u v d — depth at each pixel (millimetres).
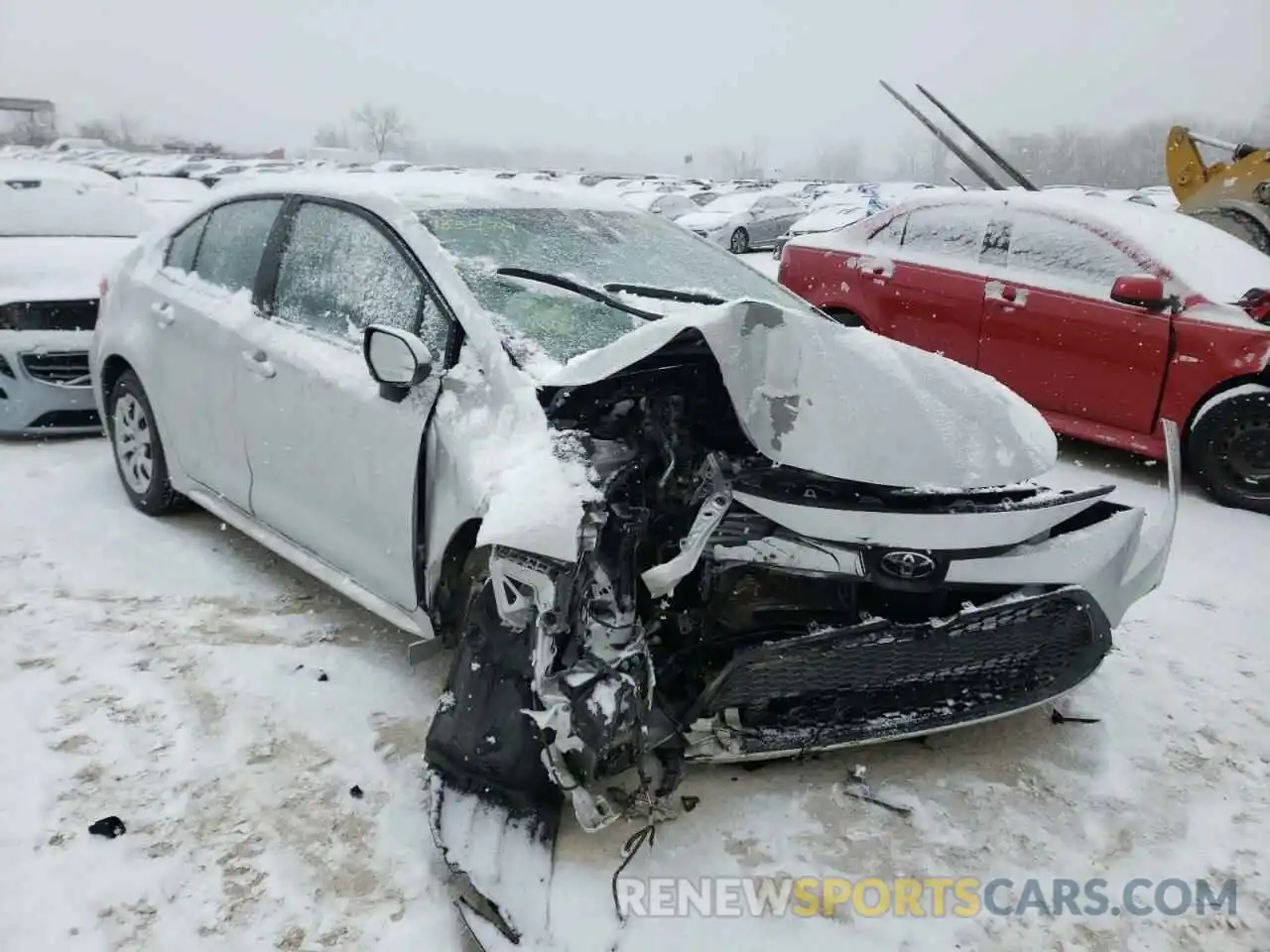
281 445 3391
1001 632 2633
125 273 4520
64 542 4191
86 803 2590
